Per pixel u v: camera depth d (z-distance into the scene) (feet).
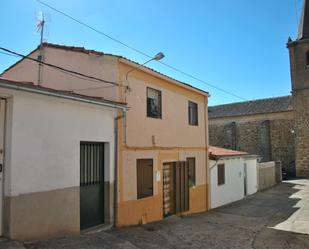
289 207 57.67
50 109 25.91
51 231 25.36
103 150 32.45
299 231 37.50
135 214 36.27
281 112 127.24
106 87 34.76
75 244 24.53
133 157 36.29
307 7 122.62
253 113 132.46
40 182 24.70
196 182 52.08
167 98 44.29
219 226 39.78
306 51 118.83
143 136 38.40
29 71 42.24
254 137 132.36
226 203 63.67
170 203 44.83
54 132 26.12
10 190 22.58
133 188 35.99
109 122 32.50
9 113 23.08
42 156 24.99
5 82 21.88
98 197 31.71
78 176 28.17
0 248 20.51
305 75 118.21
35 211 24.20
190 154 50.29
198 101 54.08
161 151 42.14
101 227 30.99
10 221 22.44
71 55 37.68
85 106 29.43
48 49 39.93
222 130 140.56
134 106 36.91
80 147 29.96
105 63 35.09
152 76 40.70
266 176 93.86
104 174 32.30
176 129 46.37
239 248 29.22
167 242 29.53
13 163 22.86
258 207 58.75
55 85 38.88
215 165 59.06
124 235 29.96
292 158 124.26
